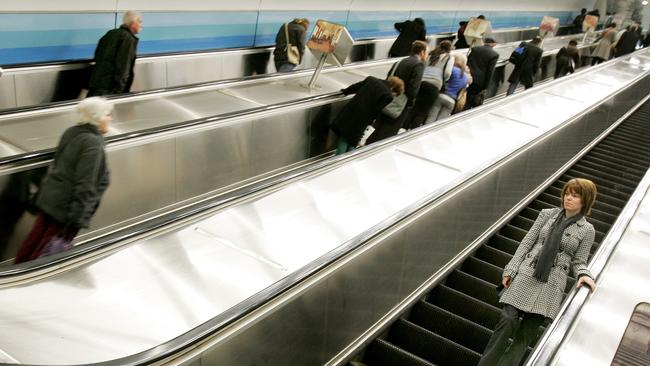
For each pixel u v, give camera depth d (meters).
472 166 6.48
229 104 7.46
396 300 4.75
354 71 10.30
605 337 3.69
